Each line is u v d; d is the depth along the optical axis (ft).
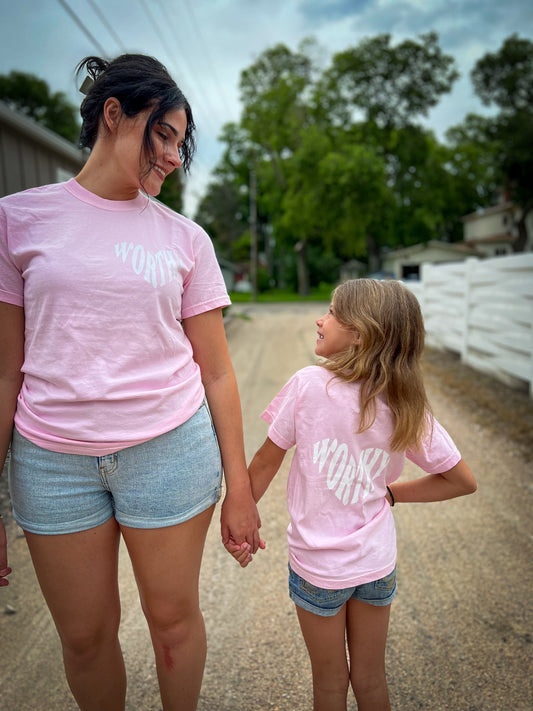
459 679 6.26
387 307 4.85
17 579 8.14
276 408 5.15
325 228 105.19
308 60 108.88
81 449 4.14
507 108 110.32
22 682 6.18
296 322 51.78
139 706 5.84
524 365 18.61
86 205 4.26
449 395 19.45
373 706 5.08
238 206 160.25
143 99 4.04
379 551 4.86
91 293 4.06
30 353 4.17
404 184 108.78
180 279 4.52
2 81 84.64
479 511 10.50
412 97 104.94
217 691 6.06
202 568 8.57
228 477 4.88
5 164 23.50
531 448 13.87
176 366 4.48
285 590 7.97
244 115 114.32
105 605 4.58
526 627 7.15
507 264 19.86
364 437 4.84
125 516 4.42
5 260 4.11
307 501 4.88
